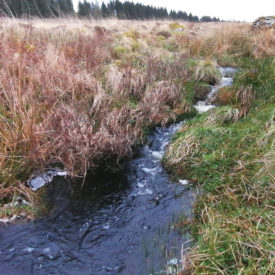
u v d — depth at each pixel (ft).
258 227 8.18
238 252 7.48
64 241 8.86
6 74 13.96
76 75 16.33
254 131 13.30
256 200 9.59
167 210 10.28
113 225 9.59
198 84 22.16
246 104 17.22
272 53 28.68
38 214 9.86
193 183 11.60
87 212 10.17
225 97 19.20
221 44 34.86
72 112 12.98
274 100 16.51
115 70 19.27
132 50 29.63
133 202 10.75
